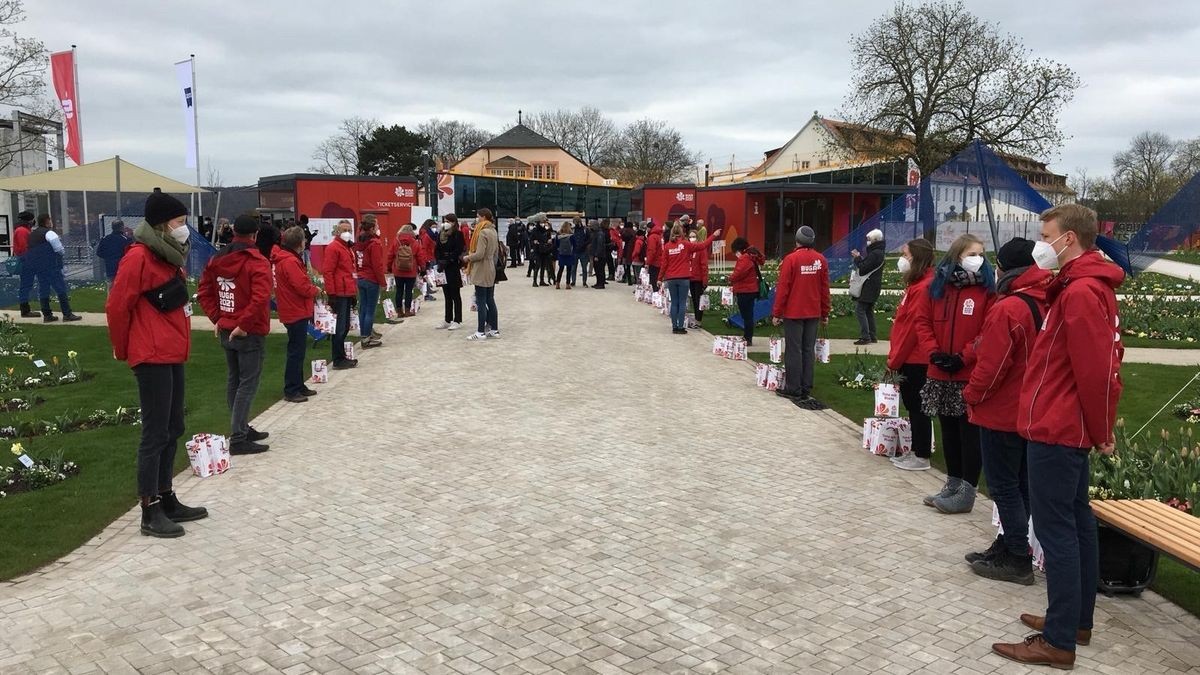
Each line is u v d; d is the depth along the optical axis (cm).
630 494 618
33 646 389
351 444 756
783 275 931
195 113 2380
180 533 532
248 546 515
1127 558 451
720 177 7394
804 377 948
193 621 414
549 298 2150
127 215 3138
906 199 1706
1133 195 5431
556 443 760
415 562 489
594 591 451
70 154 2495
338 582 461
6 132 4025
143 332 521
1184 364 1184
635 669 369
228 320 715
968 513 588
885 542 530
